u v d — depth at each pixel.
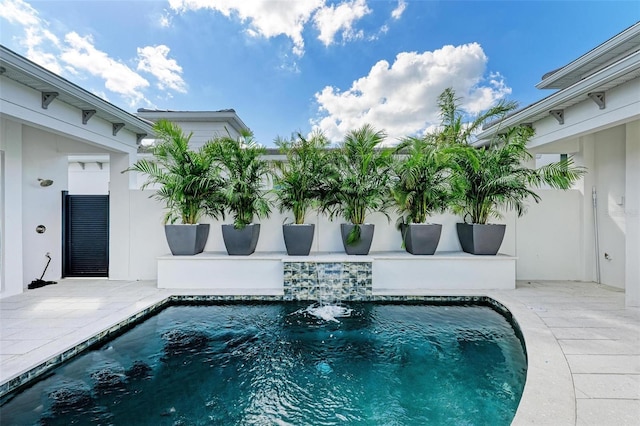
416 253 6.42
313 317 5.05
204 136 11.12
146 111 10.92
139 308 4.88
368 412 2.71
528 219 6.93
